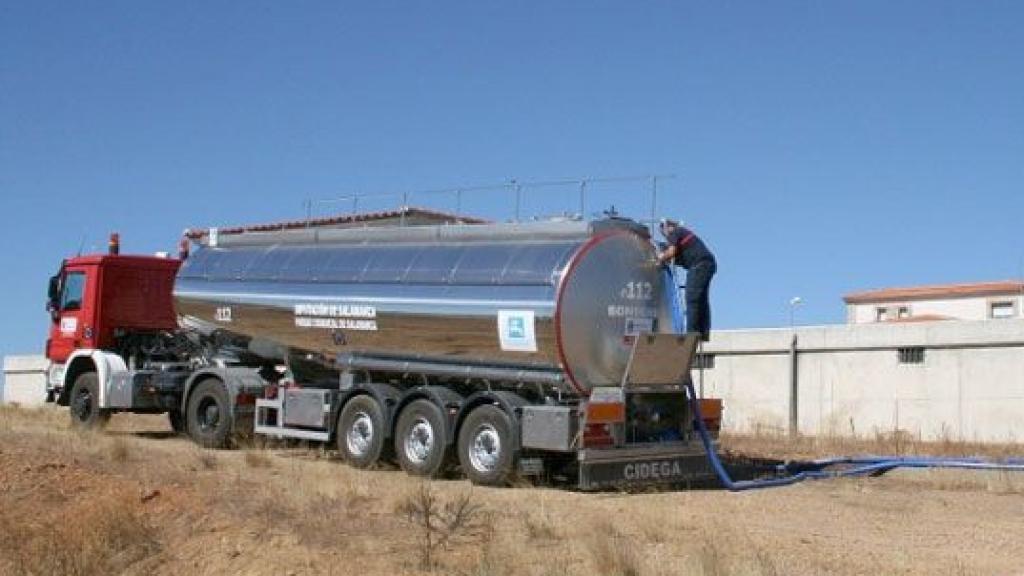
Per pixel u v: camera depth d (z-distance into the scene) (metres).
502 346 15.45
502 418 15.17
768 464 18.75
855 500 14.77
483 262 15.88
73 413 21.84
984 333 26.72
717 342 31.70
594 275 15.07
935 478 17.27
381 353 17.27
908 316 61.59
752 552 10.41
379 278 17.08
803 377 29.94
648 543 10.78
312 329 18.06
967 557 10.63
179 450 18.31
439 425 15.83
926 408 27.59
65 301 22.23
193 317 20.25
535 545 10.58
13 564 11.00
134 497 12.31
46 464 13.80
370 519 11.60
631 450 15.17
